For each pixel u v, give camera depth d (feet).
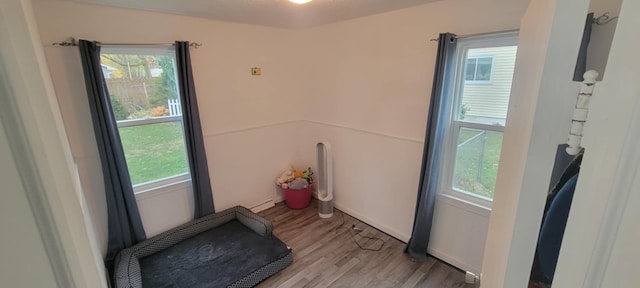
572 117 1.38
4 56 1.05
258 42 9.96
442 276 7.47
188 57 8.08
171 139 8.73
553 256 1.95
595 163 1.18
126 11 7.14
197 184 9.04
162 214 8.79
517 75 2.80
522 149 1.94
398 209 8.97
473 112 7.00
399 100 8.16
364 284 7.25
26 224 1.14
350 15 8.30
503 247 2.19
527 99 2.02
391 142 8.65
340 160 10.57
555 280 1.43
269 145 11.13
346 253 8.50
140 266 7.46
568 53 1.40
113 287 6.63
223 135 9.67
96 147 7.19
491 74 6.48
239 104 9.89
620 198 1.07
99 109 6.82
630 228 1.05
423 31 7.23
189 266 7.48
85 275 1.77
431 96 7.02
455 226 7.61
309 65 10.81
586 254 1.22
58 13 6.28
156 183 8.61
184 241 8.59
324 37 9.91
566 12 1.38
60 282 1.29
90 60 6.55
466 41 6.60
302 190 11.10
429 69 7.28
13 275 1.14
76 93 6.75
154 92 8.16
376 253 8.47
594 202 1.18
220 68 9.18
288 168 11.99
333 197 11.26
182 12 7.72
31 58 1.38
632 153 1.03
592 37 3.92
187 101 8.32
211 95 9.13
